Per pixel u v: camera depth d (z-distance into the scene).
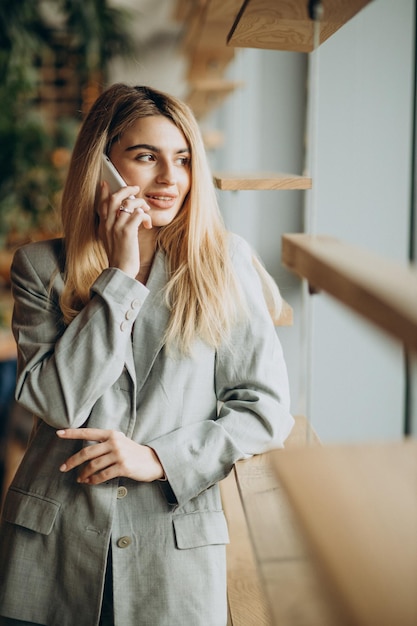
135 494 1.58
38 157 7.12
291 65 3.13
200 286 1.58
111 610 1.62
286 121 3.16
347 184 2.72
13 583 1.59
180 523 1.58
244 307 1.60
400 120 2.69
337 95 2.69
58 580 1.58
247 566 1.99
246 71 4.14
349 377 2.85
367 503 0.88
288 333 2.84
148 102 1.63
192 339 1.58
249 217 3.57
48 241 1.76
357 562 0.77
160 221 1.63
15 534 1.61
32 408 1.56
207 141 5.42
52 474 1.60
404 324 0.64
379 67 2.67
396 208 2.72
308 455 1.04
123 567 1.56
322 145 2.71
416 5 2.63
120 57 8.43
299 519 0.86
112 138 1.66
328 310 2.83
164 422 1.57
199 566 1.58
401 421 2.86
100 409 1.58
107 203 1.63
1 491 3.85
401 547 0.79
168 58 8.45
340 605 0.70
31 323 1.67
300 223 2.93
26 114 7.22
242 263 1.67
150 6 8.36
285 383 1.63
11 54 7.29
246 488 1.32
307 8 1.37
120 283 1.56
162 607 1.56
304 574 0.80
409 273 0.84
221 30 3.58
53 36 7.96
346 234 2.73
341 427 2.87
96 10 7.70
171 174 1.61
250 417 1.57
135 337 1.60
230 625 1.78
